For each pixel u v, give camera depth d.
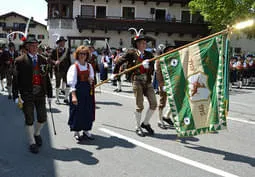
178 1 30.48
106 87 14.52
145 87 6.12
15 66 4.96
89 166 4.55
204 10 22.36
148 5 30.56
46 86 5.35
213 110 5.23
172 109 5.41
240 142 5.88
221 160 4.89
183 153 5.17
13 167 4.48
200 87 5.30
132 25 29.95
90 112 5.65
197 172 4.40
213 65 5.27
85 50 5.51
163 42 31.33
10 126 6.70
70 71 5.52
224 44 5.24
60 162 4.69
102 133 6.27
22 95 5.00
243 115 8.62
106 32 30.31
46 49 12.63
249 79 18.78
